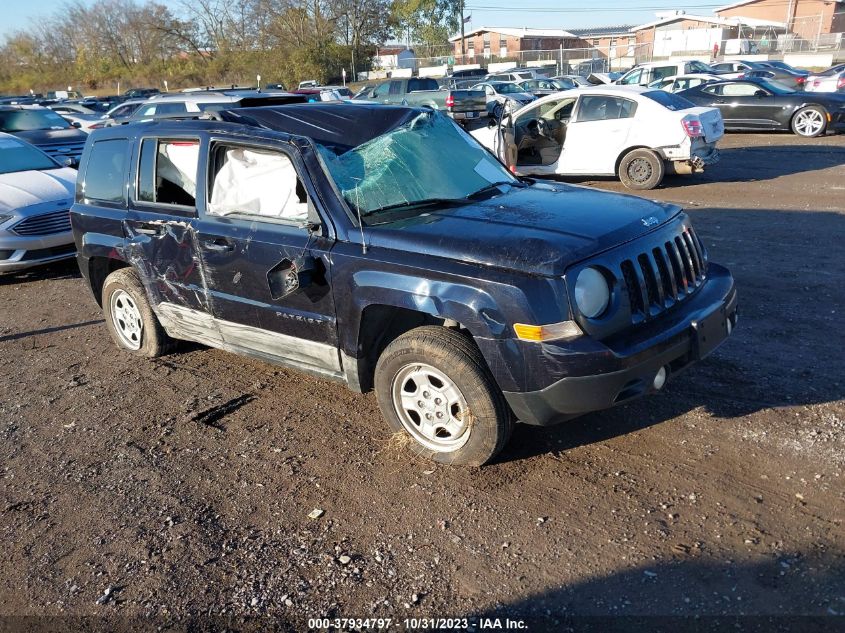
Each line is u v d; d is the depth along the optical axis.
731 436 3.92
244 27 63.53
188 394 5.07
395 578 3.10
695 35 52.31
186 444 4.37
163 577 3.21
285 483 3.87
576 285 3.28
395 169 4.31
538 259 3.31
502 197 4.25
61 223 8.45
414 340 3.69
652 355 3.40
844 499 3.32
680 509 3.37
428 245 3.60
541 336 3.26
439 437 3.88
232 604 3.01
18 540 3.55
